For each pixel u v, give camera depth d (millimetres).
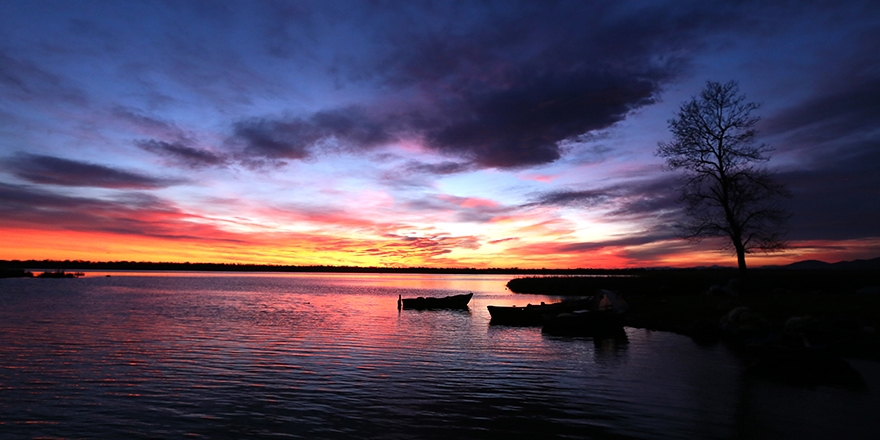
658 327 28578
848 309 25016
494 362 18500
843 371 15281
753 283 42125
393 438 10242
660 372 16703
